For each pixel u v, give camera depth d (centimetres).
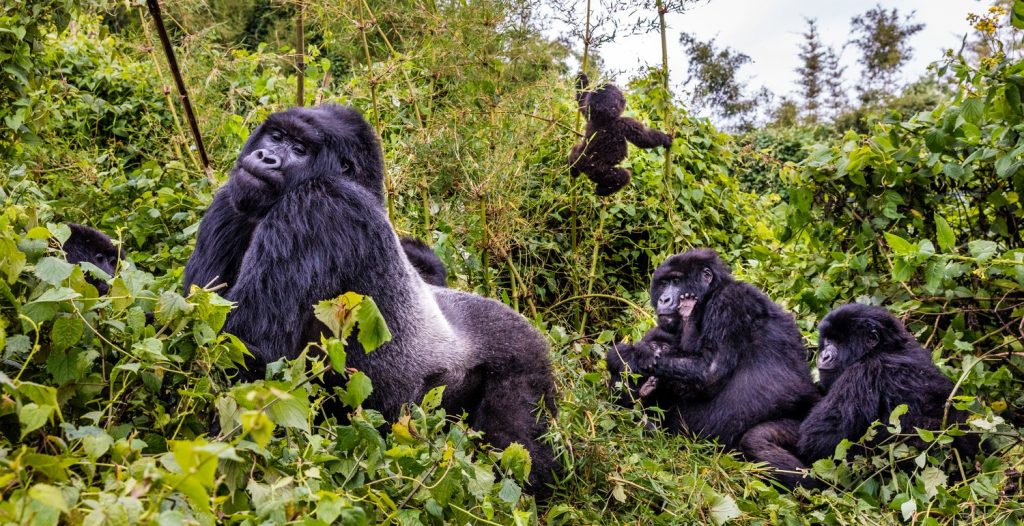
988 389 559
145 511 217
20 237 287
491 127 670
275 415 263
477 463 347
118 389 293
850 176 642
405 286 417
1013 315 565
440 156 639
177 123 693
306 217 382
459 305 471
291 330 378
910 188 655
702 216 843
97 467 256
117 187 620
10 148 590
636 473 432
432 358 421
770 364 582
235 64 778
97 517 203
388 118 706
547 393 452
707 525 404
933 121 640
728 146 945
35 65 589
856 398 511
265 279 372
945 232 552
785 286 695
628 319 727
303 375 295
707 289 611
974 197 646
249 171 392
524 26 679
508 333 454
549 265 765
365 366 402
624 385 557
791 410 570
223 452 209
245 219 402
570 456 428
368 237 398
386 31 720
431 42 665
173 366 298
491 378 446
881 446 475
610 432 485
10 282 268
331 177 403
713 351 591
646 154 837
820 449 517
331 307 296
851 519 424
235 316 369
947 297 588
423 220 665
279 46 795
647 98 802
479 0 659
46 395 231
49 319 270
